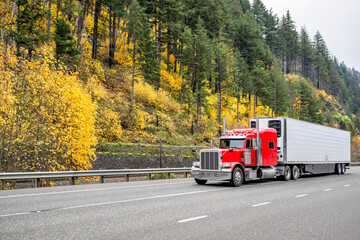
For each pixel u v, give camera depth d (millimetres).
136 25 36531
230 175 14312
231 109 52688
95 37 39438
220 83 49906
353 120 142000
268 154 17109
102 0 39531
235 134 16531
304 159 20734
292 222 6895
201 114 44375
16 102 16578
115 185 14625
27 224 6277
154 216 7223
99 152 22672
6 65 17406
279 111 65812
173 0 44281
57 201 9352
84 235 5457
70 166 19562
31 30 25000
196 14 53656
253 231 5957
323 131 23844
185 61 42812
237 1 102875
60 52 27953
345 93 164500
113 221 6637
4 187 15438
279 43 110750
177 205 8836
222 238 5383
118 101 34438
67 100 17984
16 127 16484
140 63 36812
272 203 9586
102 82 36969
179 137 35469
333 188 14586
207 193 11781
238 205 9016
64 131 17719
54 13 38125
